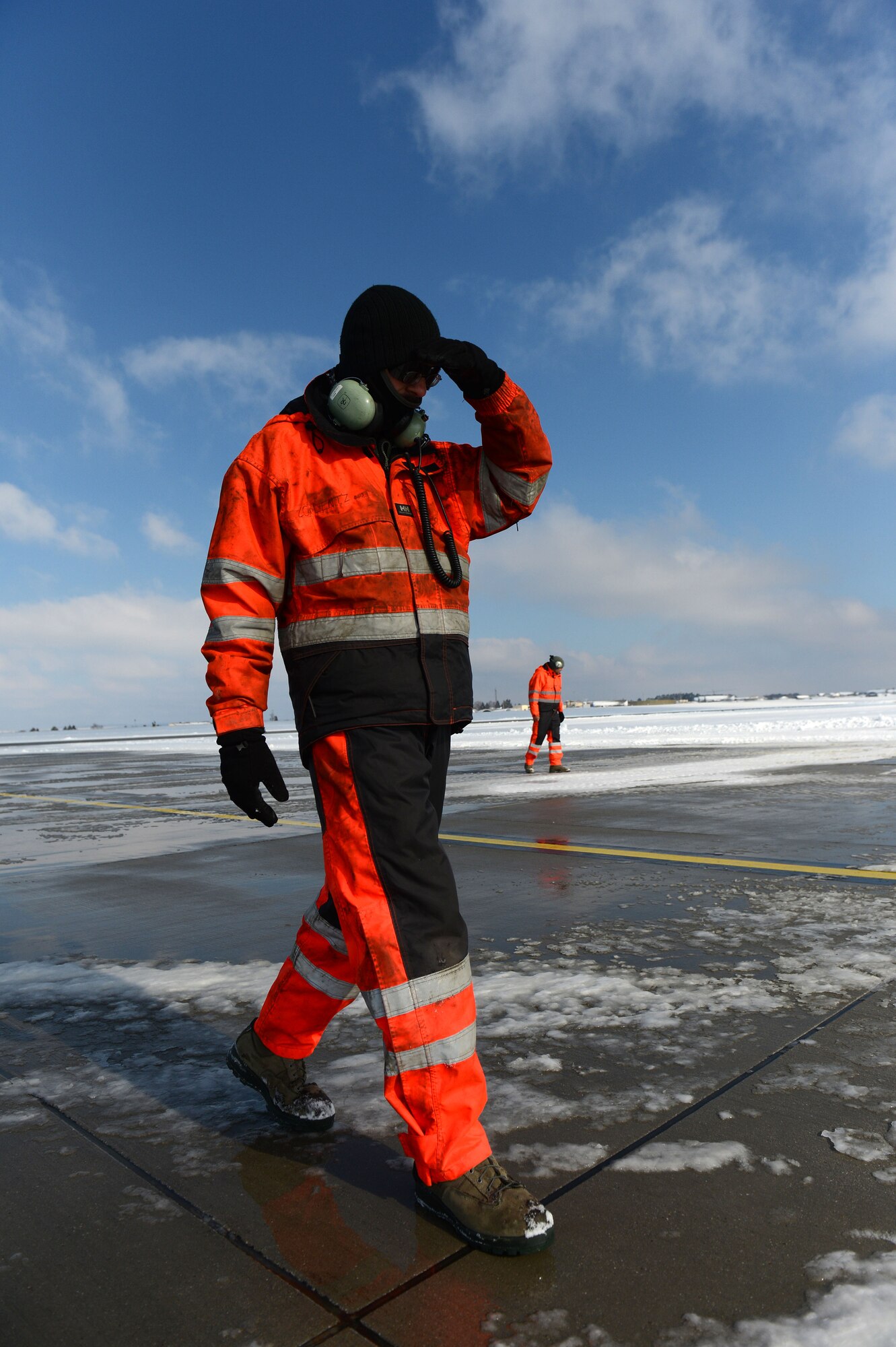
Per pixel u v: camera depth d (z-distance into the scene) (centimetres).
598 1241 134
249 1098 192
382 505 155
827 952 285
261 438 158
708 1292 121
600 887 405
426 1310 120
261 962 299
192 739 4856
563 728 3125
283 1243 137
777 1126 168
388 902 144
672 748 1539
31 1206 150
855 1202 142
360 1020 240
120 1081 204
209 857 546
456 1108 141
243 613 152
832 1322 114
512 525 178
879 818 597
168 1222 144
